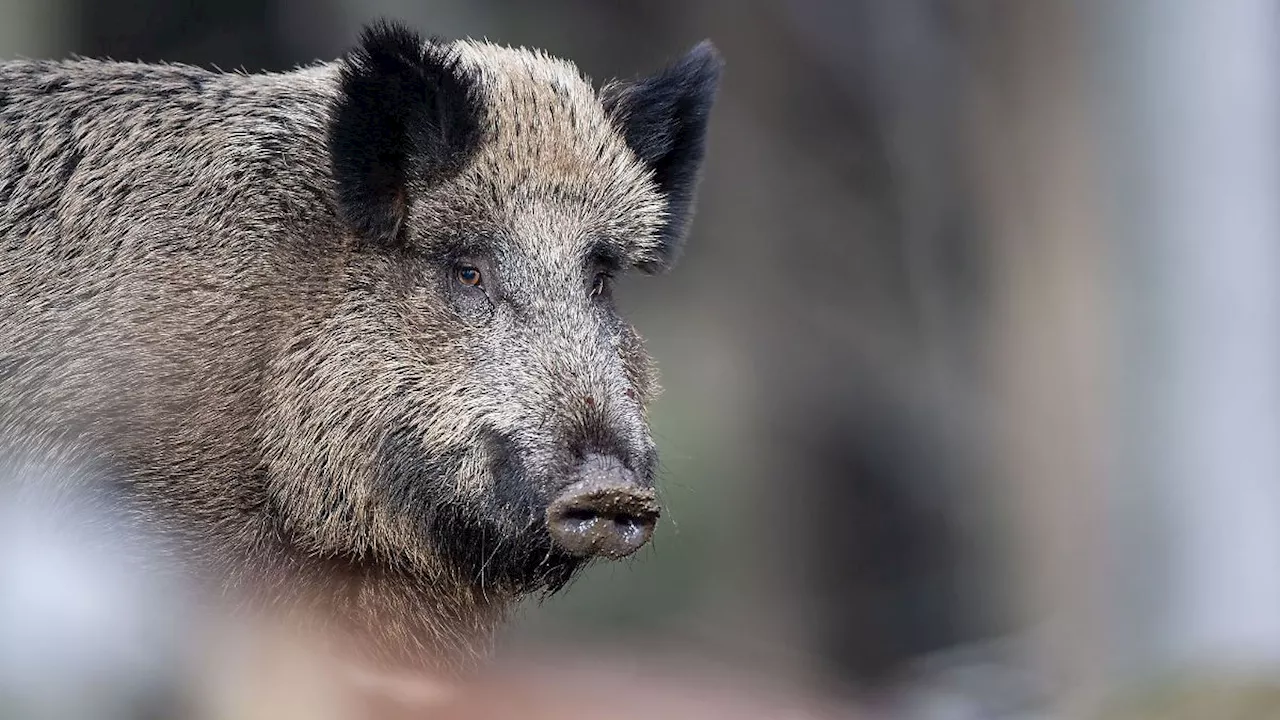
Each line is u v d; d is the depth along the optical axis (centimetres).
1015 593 2838
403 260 1127
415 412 1098
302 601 1133
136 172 1147
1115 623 2480
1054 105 2795
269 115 1166
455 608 1152
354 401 1112
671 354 3391
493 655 1204
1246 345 2364
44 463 1094
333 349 1116
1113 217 2622
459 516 1090
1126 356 2566
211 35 2939
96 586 410
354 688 427
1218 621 2294
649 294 3359
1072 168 2753
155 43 2897
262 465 1110
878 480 3281
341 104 1102
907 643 3186
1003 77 2911
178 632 400
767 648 2758
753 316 3309
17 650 378
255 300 1116
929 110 3105
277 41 2991
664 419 3303
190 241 1123
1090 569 2600
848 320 3281
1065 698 1277
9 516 513
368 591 1146
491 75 1160
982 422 3102
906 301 3266
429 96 1106
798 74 3198
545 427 1045
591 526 1002
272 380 1112
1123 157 2573
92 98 1186
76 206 1144
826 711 661
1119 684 1179
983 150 2992
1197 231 2433
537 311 1092
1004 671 2131
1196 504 2375
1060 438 2753
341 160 1105
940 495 3225
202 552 1098
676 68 1251
